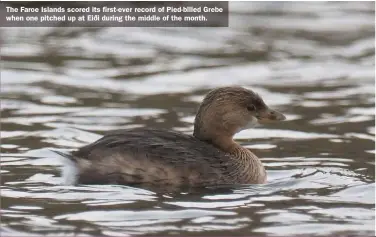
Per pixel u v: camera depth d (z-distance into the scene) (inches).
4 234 444.8
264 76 889.5
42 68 882.8
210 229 458.6
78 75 865.5
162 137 543.2
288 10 1171.9
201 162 534.3
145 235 447.2
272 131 702.5
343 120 736.3
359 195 527.2
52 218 470.0
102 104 769.6
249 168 553.3
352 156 628.7
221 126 565.0
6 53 933.2
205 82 859.4
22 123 699.4
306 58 962.1
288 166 601.0
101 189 518.3
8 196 506.0
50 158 598.5
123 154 526.3
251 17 1129.4
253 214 485.7
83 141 653.9
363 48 1003.3
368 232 460.8
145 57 945.5
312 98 811.4
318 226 468.1
